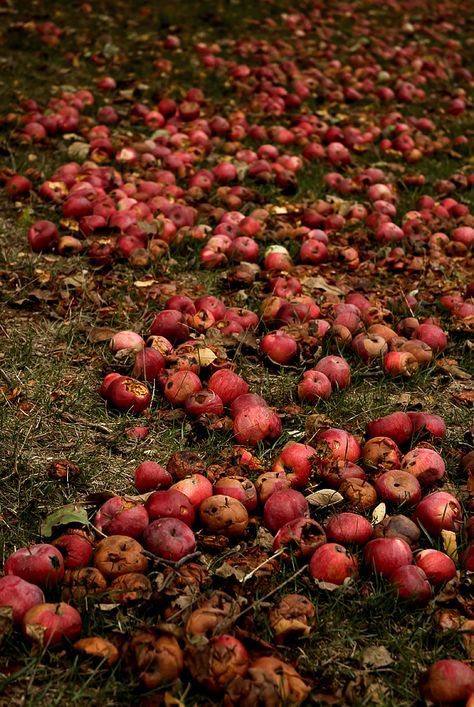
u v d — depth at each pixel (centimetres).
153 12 631
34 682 160
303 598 169
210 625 162
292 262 282
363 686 162
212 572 177
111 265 274
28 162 342
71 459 202
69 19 591
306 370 233
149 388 222
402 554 176
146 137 395
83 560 174
